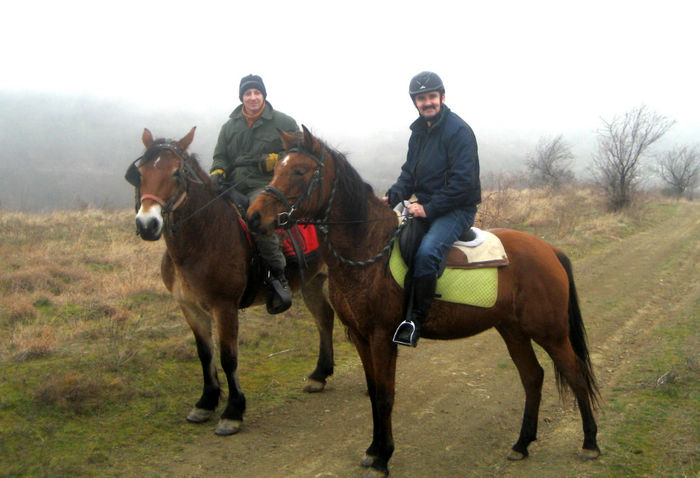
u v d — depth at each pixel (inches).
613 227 627.8
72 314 272.2
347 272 148.9
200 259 175.0
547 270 160.2
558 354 161.2
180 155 171.6
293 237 198.4
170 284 194.1
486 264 155.8
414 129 162.9
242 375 229.5
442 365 247.1
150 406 193.6
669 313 322.7
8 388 191.6
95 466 153.7
